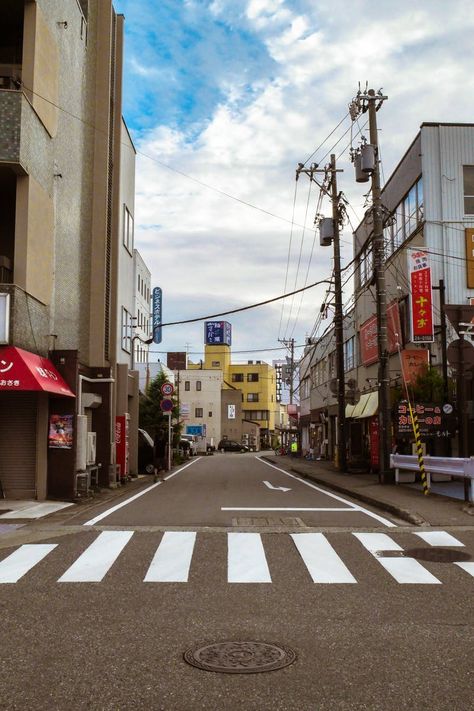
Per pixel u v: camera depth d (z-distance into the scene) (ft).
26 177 46.21
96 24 69.72
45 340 50.06
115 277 72.43
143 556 28.02
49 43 51.19
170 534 32.94
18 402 48.67
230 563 26.76
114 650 16.83
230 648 17.01
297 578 24.56
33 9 48.29
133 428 81.41
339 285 87.35
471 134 73.31
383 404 61.98
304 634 18.17
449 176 72.38
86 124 66.39
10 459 48.37
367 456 95.96
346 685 14.52
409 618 19.66
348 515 41.01
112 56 73.77
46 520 38.93
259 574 25.04
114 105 74.64
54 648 16.99
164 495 54.90
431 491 52.54
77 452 50.26
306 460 137.49
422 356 69.05
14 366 42.57
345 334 119.55
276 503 47.91
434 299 70.69
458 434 60.49
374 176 64.90
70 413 49.34
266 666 15.66
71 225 59.21
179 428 136.36
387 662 15.97
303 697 13.87
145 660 16.11
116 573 25.16
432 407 60.13
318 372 152.35
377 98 65.57
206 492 57.82
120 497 53.78
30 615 19.93
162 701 13.66
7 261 46.44
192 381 290.56
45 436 48.62
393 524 37.29
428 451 66.54
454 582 23.98
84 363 64.08
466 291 70.69
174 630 18.52
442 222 71.67
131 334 88.43
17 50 54.75
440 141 73.05
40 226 48.60
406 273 78.84
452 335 67.97
